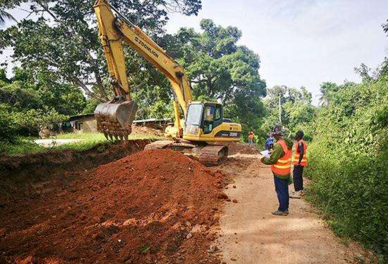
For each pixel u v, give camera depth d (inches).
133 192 301.7
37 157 385.7
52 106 1326.3
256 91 1604.3
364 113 462.0
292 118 1972.2
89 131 1163.9
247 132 1566.2
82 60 954.1
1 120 470.9
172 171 372.8
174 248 201.6
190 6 1023.6
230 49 1772.9
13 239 203.5
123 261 180.1
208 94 1552.7
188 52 1245.1
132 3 966.4
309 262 184.9
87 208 263.7
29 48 885.8
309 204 292.0
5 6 861.8
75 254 183.5
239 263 184.5
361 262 185.2
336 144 497.0
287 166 257.9
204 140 525.3
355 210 236.1
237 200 304.7
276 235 221.3
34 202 290.7
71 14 901.2
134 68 991.0
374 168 296.5
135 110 505.0
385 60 622.5
